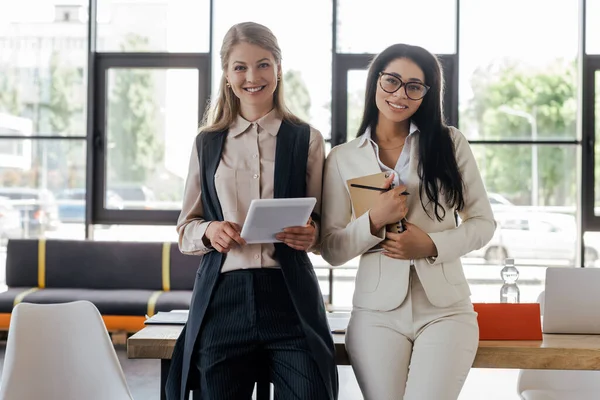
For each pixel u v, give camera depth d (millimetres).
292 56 6758
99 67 6863
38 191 6875
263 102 2244
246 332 2084
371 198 2299
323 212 2424
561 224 6684
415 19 6746
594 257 6621
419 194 2322
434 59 2336
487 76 6730
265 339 2086
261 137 2236
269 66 2207
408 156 2369
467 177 2373
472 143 6730
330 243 2354
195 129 6848
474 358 2277
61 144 6863
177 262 6246
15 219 6871
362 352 2242
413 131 2359
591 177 6613
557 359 2311
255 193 2184
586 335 2539
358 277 2367
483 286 6656
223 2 6816
